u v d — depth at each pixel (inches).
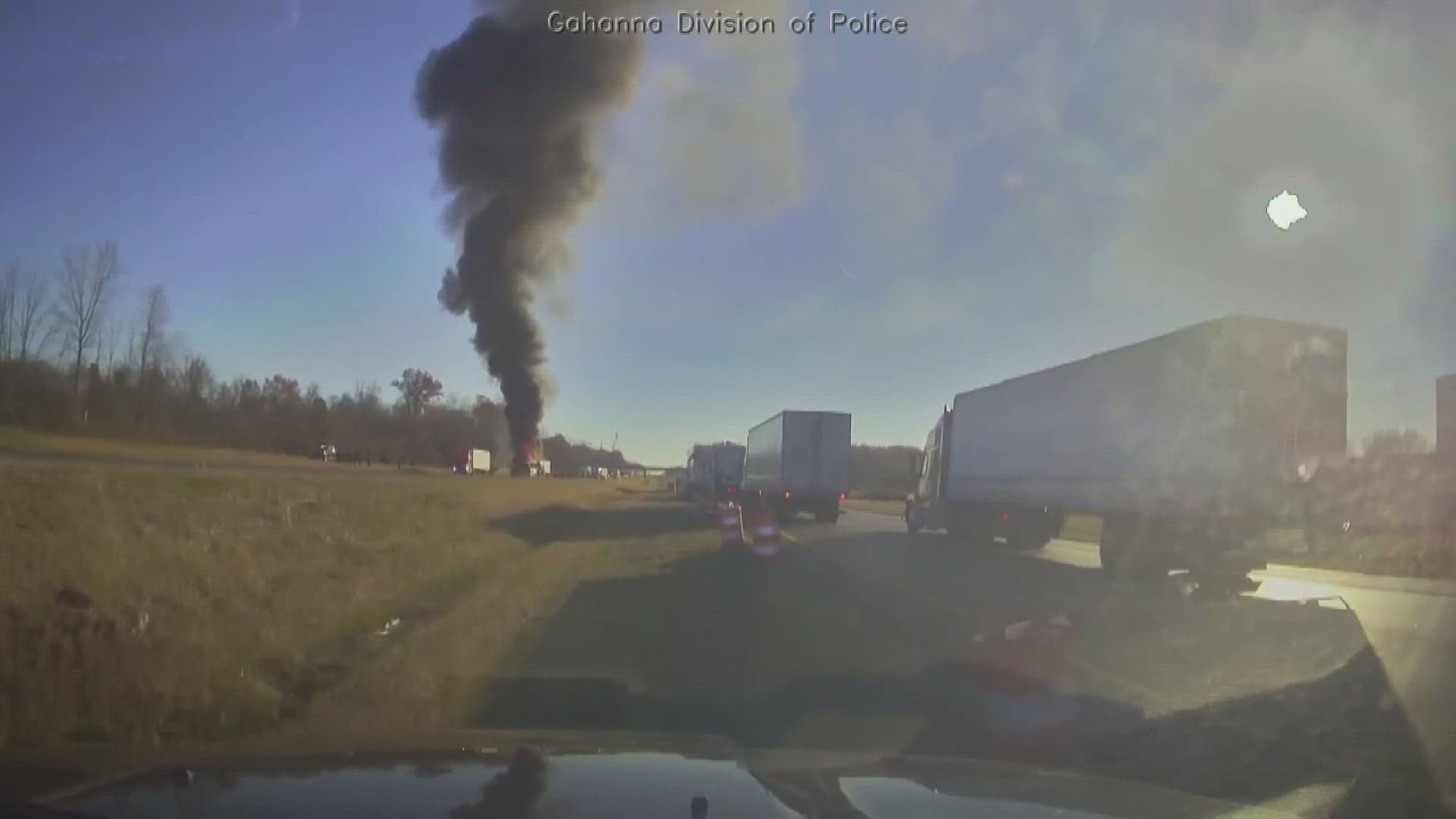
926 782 148.7
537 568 837.8
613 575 797.2
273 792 125.6
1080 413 920.9
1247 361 717.3
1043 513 1012.5
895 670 417.4
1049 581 782.5
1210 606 605.9
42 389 2203.5
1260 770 287.4
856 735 317.1
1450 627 554.3
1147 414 807.7
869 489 3412.9
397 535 940.6
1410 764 293.3
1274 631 523.2
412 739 169.3
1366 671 428.5
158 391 2600.9
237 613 494.6
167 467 1437.0
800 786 139.9
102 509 688.4
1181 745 315.3
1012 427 1079.6
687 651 462.0
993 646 464.4
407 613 586.6
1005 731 324.5
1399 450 925.8
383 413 3486.7
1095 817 132.9
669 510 1995.6
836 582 755.4
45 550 509.7
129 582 498.9
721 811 122.3
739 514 1063.6
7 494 677.9
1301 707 365.1
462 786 130.2
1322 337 730.2
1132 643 492.1
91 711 324.2
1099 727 333.7
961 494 1231.5
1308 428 720.3
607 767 144.7
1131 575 810.8
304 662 431.2
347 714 341.1
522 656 446.9
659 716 339.9
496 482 2274.9
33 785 131.3
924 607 617.3
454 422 3459.6
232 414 2992.1
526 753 153.9
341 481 1576.0
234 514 820.6
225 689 360.5
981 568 888.3
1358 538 836.0
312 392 3297.2
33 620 388.8
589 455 5300.2
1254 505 711.1
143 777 132.9
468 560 864.9
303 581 617.3
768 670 417.1
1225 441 721.0
